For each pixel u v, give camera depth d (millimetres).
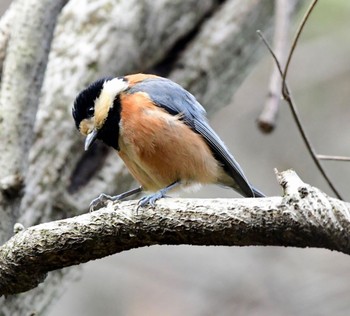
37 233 6688
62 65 10297
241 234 5961
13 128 8180
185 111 8852
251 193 9414
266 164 17859
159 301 17188
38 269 6844
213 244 6191
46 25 8406
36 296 9266
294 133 17891
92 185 9977
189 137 8719
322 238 5699
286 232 5789
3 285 7051
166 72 11305
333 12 17672
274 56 8398
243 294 16391
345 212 5633
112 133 8828
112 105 8766
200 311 16609
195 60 11398
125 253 17734
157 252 17719
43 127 9758
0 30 9352
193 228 6125
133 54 10828
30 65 8320
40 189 9461
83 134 9266
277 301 16047
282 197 5852
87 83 10266
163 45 11242
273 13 11953
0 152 8133
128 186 10297
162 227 6234
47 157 9641
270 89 9609
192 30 11562
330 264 16656
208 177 9008
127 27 10789
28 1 8438
